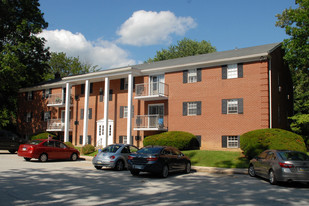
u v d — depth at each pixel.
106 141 30.12
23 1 38.78
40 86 40.09
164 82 28.88
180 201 8.71
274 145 18.45
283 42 25.97
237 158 20.31
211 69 26.08
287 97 29.02
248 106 23.84
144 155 14.30
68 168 17.36
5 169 15.72
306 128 27.50
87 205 7.99
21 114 43.41
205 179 14.05
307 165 11.83
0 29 38.50
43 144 21.31
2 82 35.66
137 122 29.25
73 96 36.62
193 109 26.78
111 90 33.09
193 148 25.42
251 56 23.66
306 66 26.73
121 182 12.45
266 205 8.38
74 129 36.00
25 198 8.66
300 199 9.36
